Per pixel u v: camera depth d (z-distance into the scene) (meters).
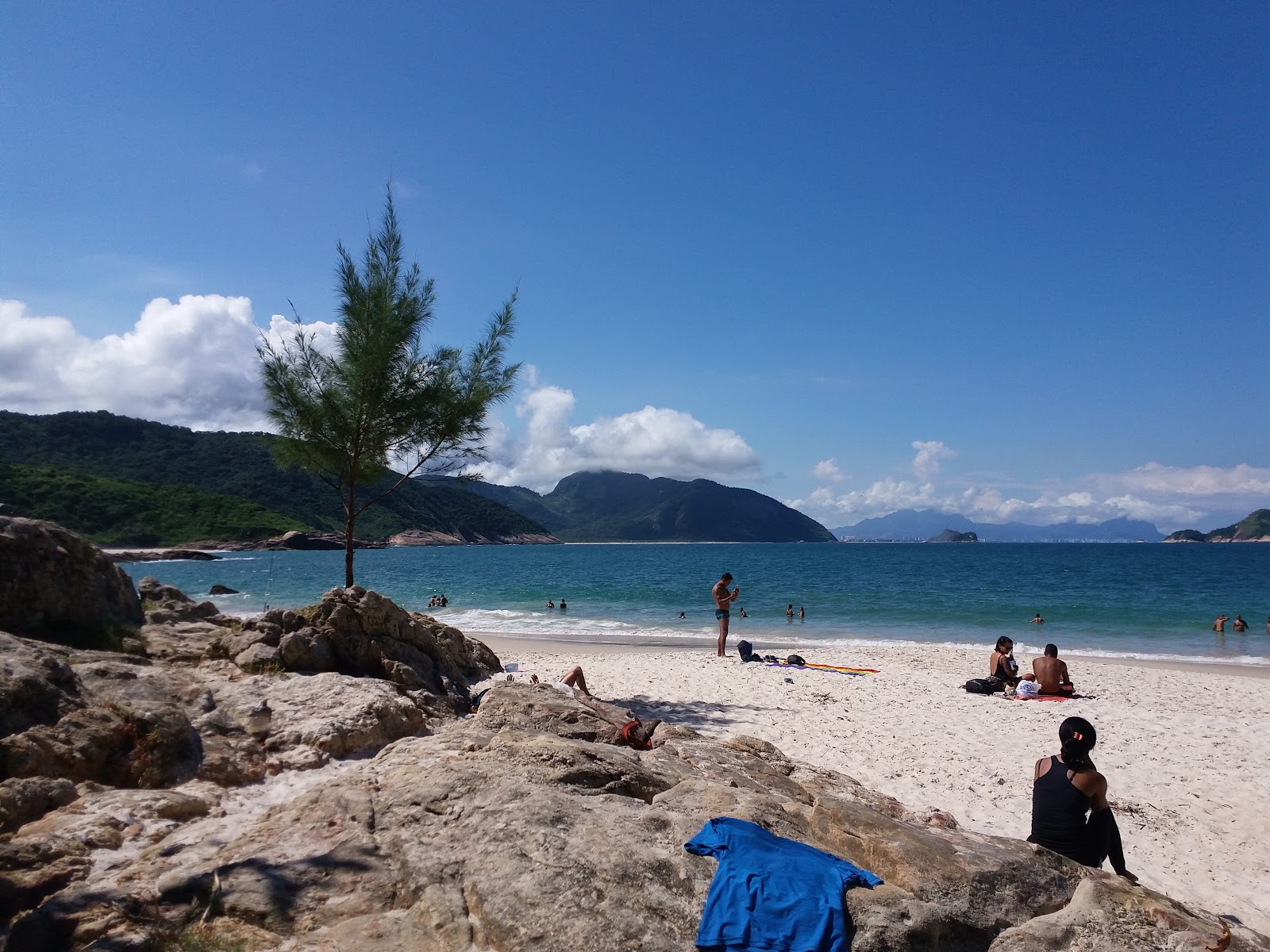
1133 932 3.95
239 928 3.64
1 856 4.10
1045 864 4.55
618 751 6.12
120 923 3.62
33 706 5.68
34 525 8.02
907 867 4.24
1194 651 22.50
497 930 3.56
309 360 13.13
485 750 5.76
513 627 28.38
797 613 32.84
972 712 12.60
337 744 6.80
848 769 9.47
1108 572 69.31
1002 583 53.41
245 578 55.66
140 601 9.76
